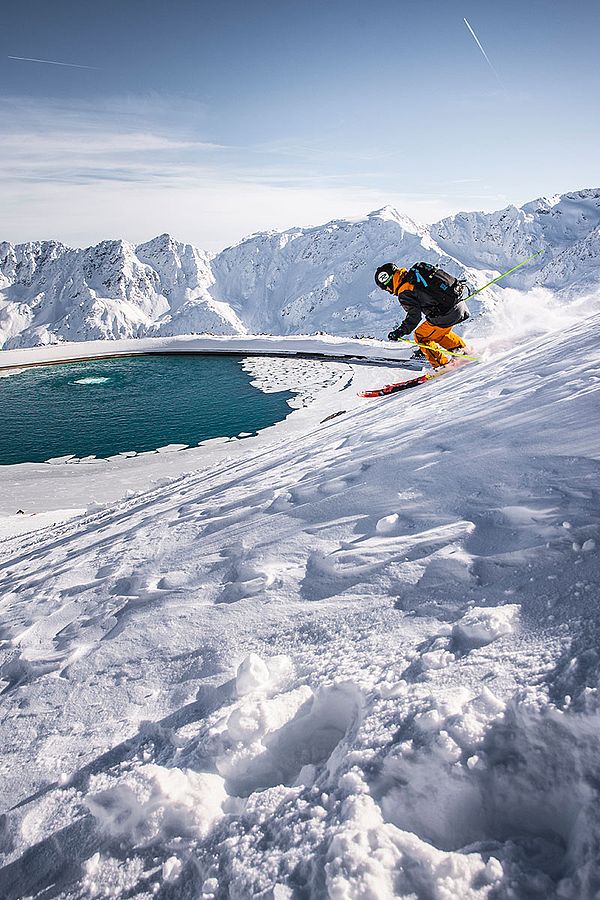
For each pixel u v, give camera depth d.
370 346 45.94
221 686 1.67
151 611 2.40
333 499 2.95
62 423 30.91
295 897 0.95
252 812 1.16
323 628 1.75
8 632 2.89
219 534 3.18
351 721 1.36
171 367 46.16
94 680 2.02
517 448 2.66
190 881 1.09
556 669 1.16
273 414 30.39
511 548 1.75
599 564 1.48
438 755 1.07
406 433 4.15
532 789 1.00
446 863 0.90
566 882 0.84
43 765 1.63
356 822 1.00
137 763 1.49
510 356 6.61
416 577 1.81
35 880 1.25
